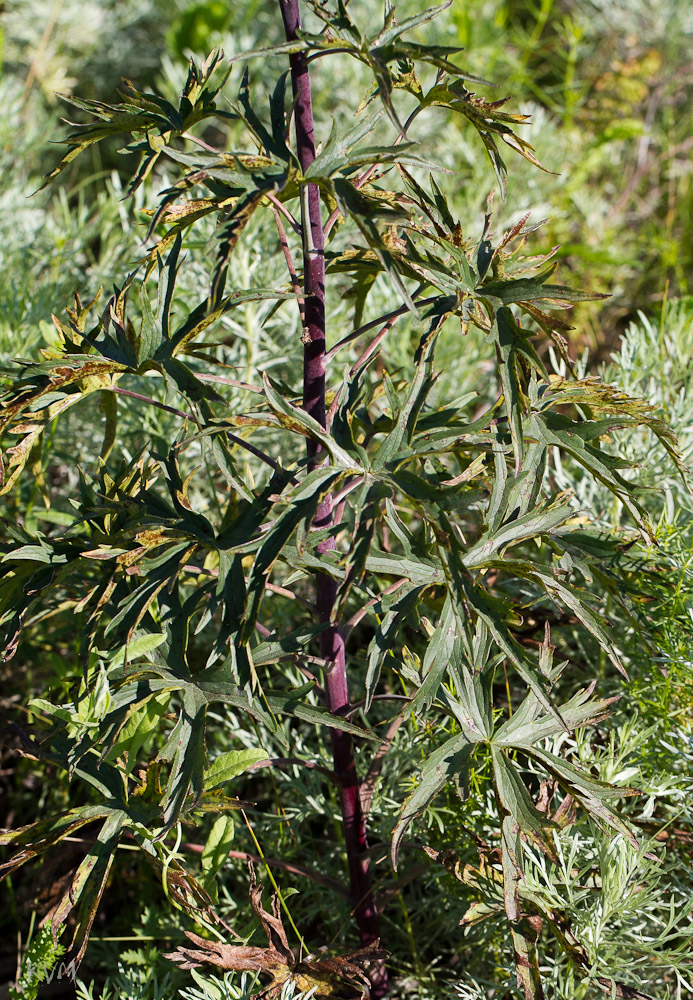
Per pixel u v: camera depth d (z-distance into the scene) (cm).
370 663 95
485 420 100
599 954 101
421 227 99
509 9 252
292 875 109
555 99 230
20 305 133
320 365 99
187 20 207
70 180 203
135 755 99
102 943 111
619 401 100
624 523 122
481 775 105
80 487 102
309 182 94
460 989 102
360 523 94
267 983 103
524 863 101
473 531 126
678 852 108
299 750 113
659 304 180
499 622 95
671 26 220
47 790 121
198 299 133
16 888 118
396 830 94
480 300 97
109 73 243
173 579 96
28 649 119
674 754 108
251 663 93
